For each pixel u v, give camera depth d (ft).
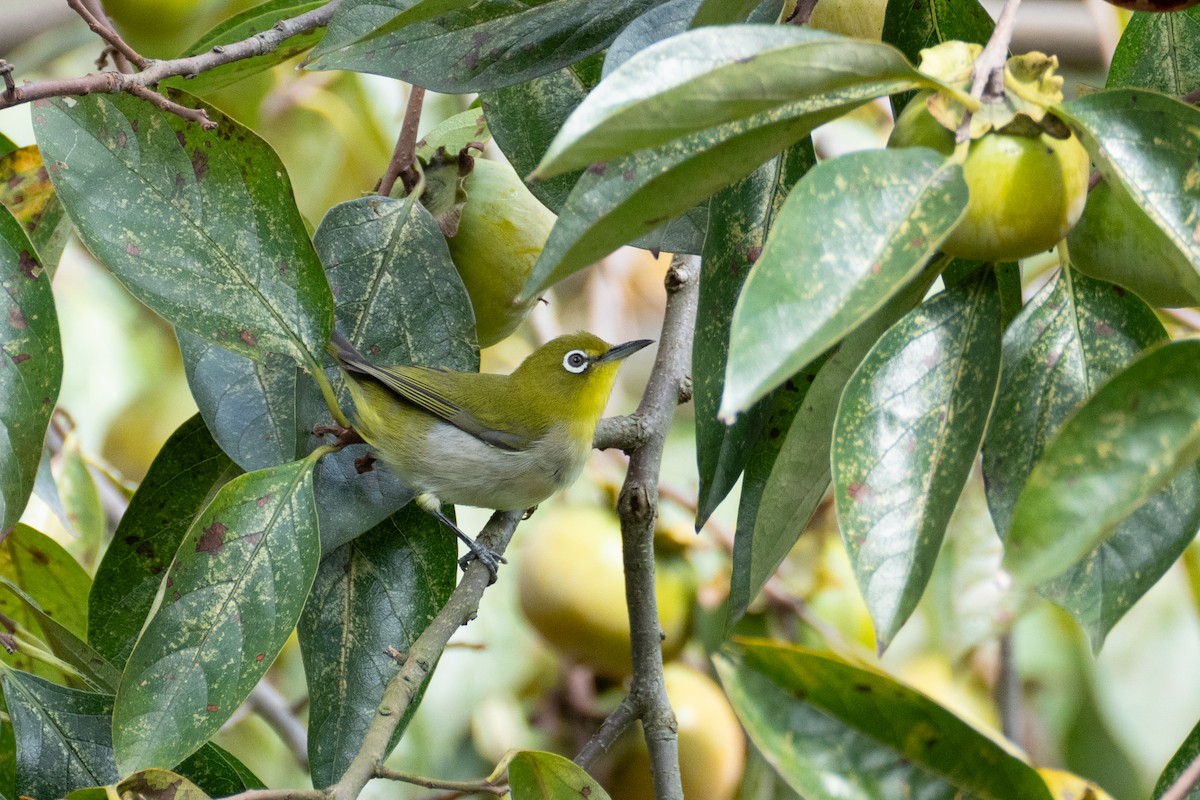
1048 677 13.89
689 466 14.26
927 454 12.92
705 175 12.85
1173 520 12.95
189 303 13.20
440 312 13.38
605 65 13.07
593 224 12.84
